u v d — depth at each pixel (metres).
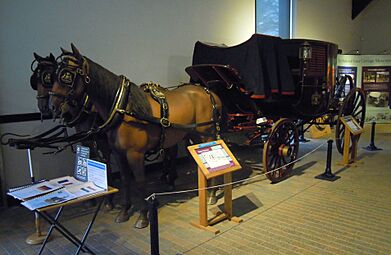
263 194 3.75
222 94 4.14
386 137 7.18
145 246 2.66
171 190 3.99
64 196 2.19
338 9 9.76
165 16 5.02
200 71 3.98
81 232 2.92
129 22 4.59
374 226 2.88
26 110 3.76
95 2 4.23
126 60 4.59
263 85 3.76
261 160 5.30
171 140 3.27
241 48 3.91
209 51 4.25
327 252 2.46
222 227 2.93
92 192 2.26
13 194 2.27
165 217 3.20
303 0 8.15
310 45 4.45
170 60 5.13
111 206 3.43
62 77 2.59
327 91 4.80
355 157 5.12
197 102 3.47
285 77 4.09
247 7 6.56
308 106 4.62
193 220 3.11
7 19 3.57
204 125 3.47
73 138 2.98
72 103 2.75
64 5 3.97
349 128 4.81
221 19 5.98
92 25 4.22
